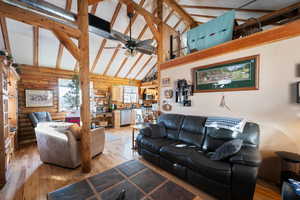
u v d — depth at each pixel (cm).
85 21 238
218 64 265
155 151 250
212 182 173
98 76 657
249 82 228
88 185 158
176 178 221
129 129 615
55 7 243
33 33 373
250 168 154
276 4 274
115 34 352
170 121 311
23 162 276
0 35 333
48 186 199
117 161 281
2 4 164
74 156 246
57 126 263
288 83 194
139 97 841
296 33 187
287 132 196
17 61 430
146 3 396
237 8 308
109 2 364
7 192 186
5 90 237
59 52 463
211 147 228
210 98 280
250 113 229
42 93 482
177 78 345
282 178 186
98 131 306
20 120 437
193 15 411
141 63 697
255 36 223
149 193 145
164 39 395
